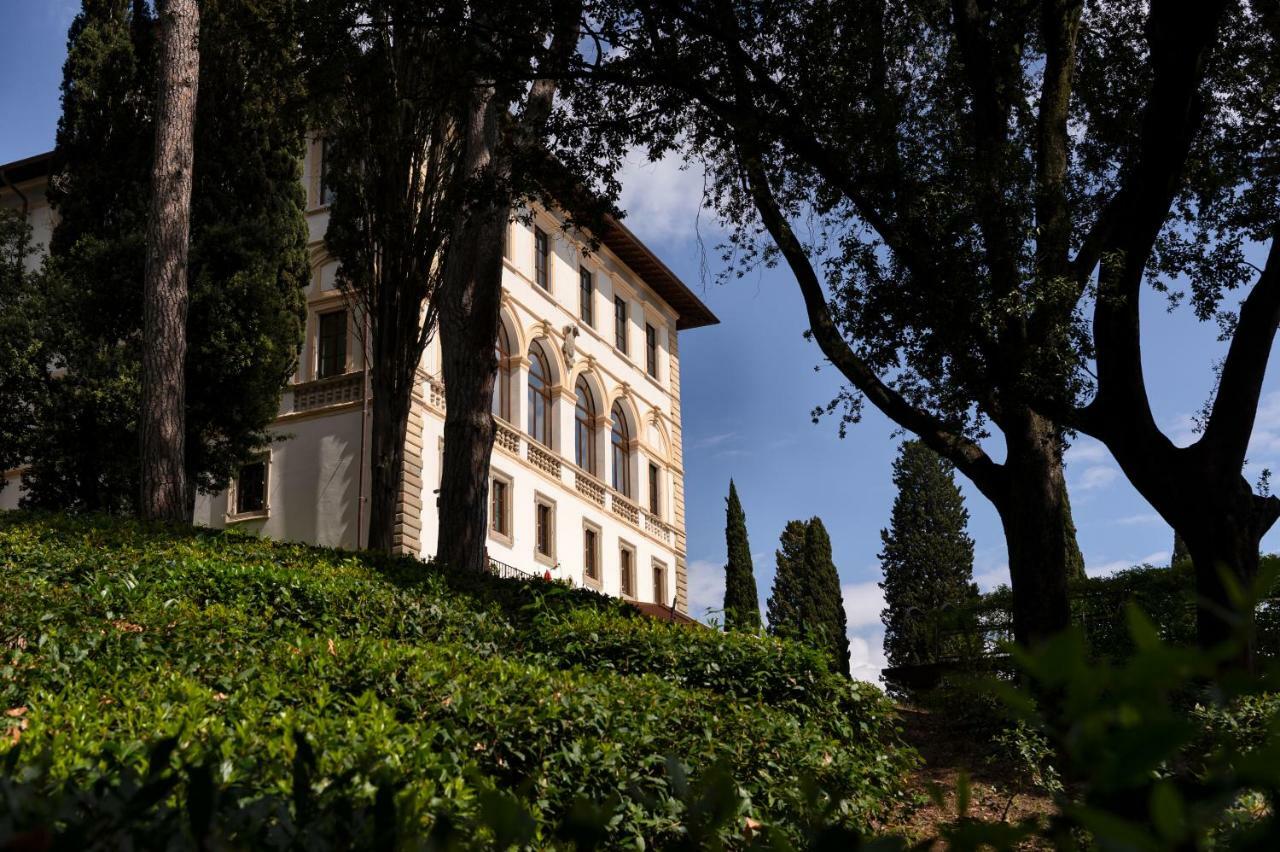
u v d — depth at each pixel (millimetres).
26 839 853
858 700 9938
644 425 36125
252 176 22250
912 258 11969
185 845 1153
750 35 13047
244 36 17094
